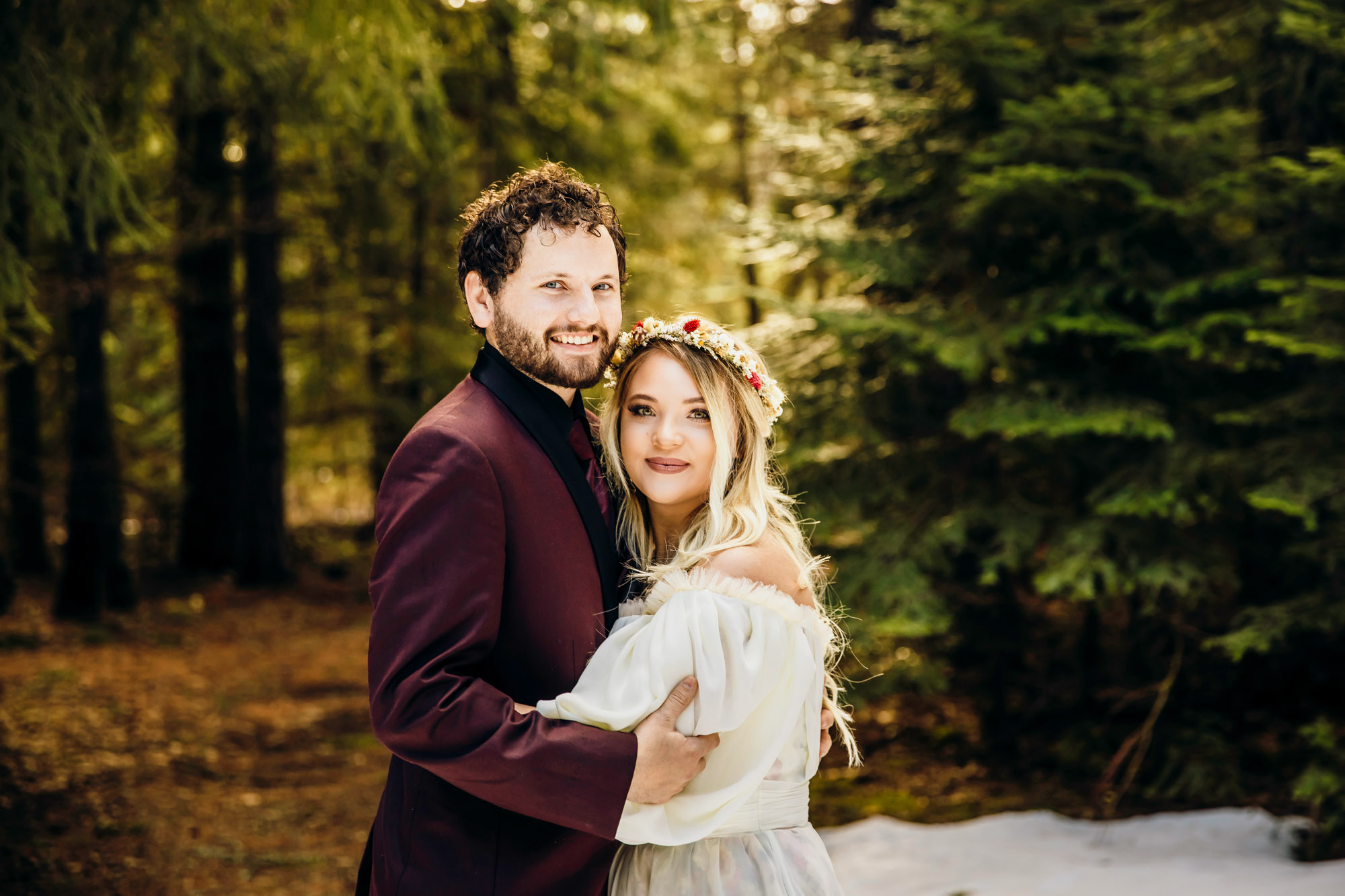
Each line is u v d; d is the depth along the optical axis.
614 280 1.86
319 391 13.50
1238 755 5.88
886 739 7.09
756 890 1.91
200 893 4.69
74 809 5.43
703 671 1.75
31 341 8.48
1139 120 5.37
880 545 5.88
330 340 13.51
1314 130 6.05
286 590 12.95
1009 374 5.91
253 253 12.90
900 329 5.52
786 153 7.54
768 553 1.94
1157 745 6.07
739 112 12.63
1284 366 5.62
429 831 1.77
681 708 1.74
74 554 10.12
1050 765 6.36
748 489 2.02
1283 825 5.01
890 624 5.39
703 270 13.98
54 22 4.02
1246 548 5.91
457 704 1.59
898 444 6.41
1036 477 6.41
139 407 14.34
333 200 11.88
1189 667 6.43
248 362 13.13
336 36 5.03
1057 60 5.82
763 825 1.97
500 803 1.64
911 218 6.38
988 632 6.72
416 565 1.65
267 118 7.95
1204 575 5.33
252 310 13.00
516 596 1.76
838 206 6.64
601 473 2.06
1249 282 5.29
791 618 1.88
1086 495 5.97
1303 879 3.99
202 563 13.36
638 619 1.84
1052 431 5.18
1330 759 4.68
